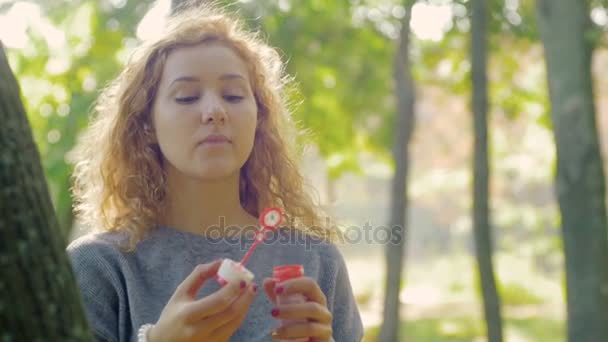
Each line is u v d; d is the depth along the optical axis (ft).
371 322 50.85
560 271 75.10
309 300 6.57
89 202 8.53
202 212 7.80
